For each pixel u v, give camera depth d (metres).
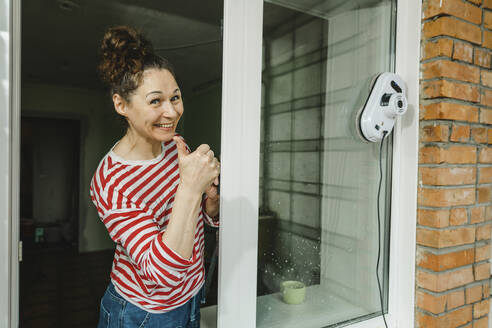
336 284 1.11
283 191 1.00
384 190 1.18
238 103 0.88
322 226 1.08
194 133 3.78
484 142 1.16
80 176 4.15
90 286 2.93
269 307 0.99
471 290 1.16
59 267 3.47
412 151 1.11
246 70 0.89
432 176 1.07
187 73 3.37
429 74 1.07
